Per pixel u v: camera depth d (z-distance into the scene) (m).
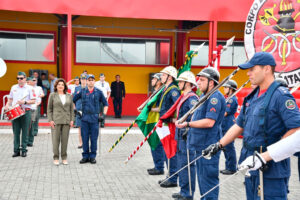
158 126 5.51
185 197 4.80
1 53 15.73
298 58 9.62
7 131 11.41
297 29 9.72
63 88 7.03
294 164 7.63
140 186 5.68
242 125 2.90
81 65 16.38
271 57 2.63
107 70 16.62
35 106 8.99
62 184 5.71
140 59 16.94
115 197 5.08
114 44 16.69
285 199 2.61
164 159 6.52
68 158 7.79
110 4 12.58
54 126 7.07
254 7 10.18
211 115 3.94
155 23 16.89
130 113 16.84
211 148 3.02
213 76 4.01
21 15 15.80
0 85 15.69
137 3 12.69
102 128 12.83
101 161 7.56
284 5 9.81
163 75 5.81
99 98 7.38
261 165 2.38
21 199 4.90
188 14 12.86
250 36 10.22
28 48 15.95
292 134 2.31
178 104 5.12
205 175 4.02
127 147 9.34
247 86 17.23
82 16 16.23
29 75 15.80
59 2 12.32
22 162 7.25
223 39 17.23
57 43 16.05
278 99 2.53
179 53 16.95
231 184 5.95
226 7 12.95
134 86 16.88
